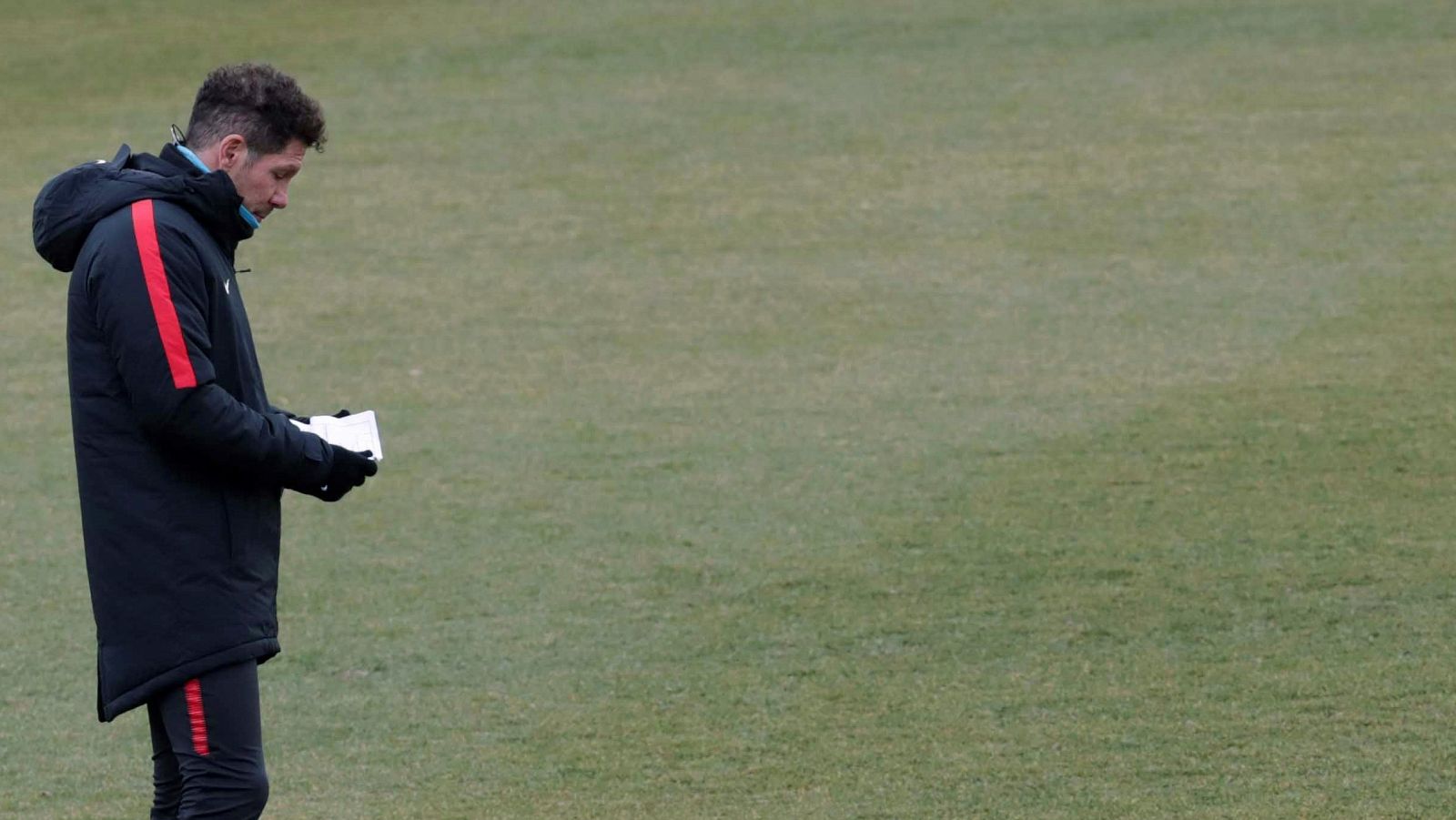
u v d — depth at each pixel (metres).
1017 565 22.08
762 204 44.66
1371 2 61.94
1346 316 33.88
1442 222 40.06
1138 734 16.80
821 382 31.67
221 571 11.77
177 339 11.29
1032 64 57.06
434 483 26.91
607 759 16.86
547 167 48.78
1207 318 34.41
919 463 26.78
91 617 21.61
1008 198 44.03
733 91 55.75
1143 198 43.41
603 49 61.75
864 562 22.50
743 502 25.30
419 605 21.67
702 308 36.97
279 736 17.78
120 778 16.86
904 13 64.62
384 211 45.41
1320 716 16.97
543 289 38.75
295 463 11.84
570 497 25.94
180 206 11.76
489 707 18.39
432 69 59.97
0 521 25.58
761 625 20.48
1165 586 21.03
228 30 65.50
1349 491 24.34
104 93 57.75
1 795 16.42
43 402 32.19
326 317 37.28
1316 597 20.38
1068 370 31.59
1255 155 46.34
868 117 52.06
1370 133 47.59
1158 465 26.02
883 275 38.72
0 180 48.78
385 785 16.44
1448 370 30.02
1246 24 60.38
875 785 15.93
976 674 18.62
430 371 33.38
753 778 16.23
